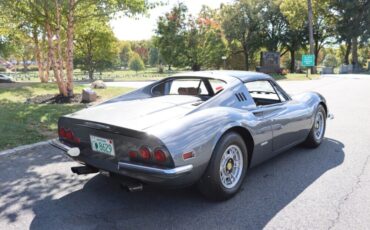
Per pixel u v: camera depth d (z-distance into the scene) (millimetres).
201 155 3012
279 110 4148
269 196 3461
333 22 41156
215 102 3549
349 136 5859
